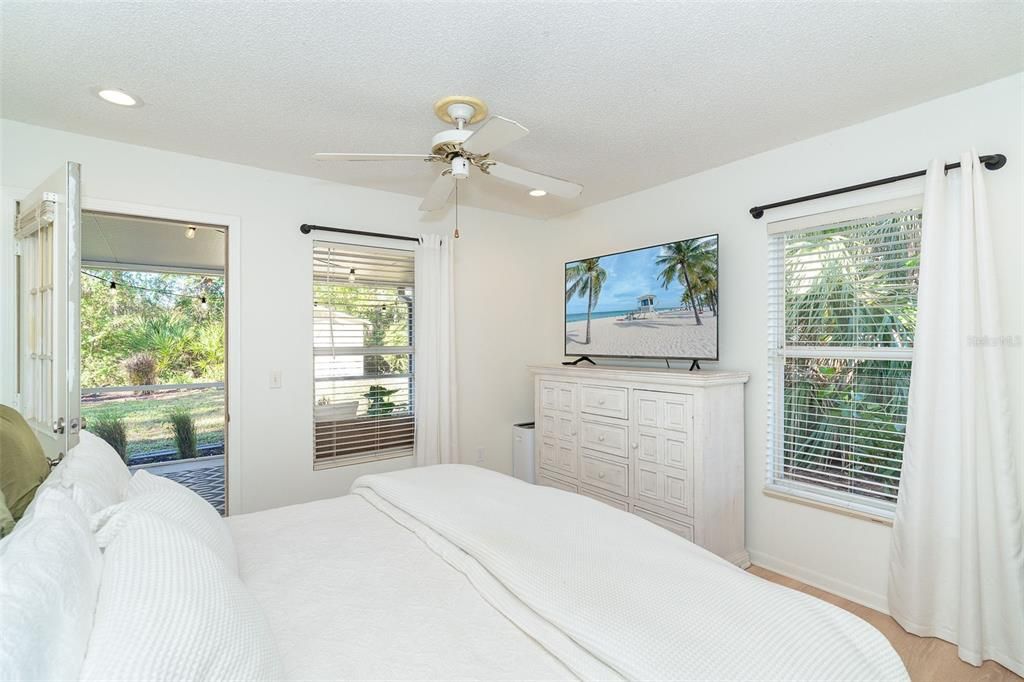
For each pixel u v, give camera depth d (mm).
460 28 1721
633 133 2643
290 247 3291
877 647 1119
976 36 1780
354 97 2225
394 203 3748
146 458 5336
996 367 2023
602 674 976
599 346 3777
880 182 2379
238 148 2836
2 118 2434
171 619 861
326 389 3473
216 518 1565
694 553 1515
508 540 1528
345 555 1604
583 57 1908
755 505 2979
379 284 3699
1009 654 1986
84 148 2641
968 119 2182
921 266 2225
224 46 1829
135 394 5328
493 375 4285
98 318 5223
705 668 956
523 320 4484
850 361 2617
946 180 2213
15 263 2465
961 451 2096
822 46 1844
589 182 3492
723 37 1781
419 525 1810
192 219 2945
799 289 2828
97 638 804
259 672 921
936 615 2188
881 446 2488
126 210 2748
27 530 910
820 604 1243
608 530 1628
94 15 1638
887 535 2414
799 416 2840
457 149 2117
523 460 4191
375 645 1116
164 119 2453
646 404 3035
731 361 3111
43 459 1741
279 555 1604
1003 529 2004
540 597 1211
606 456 3314
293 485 3301
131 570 938
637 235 3738
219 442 5820
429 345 3777
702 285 3037
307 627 1189
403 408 3820
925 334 2205
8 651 654
